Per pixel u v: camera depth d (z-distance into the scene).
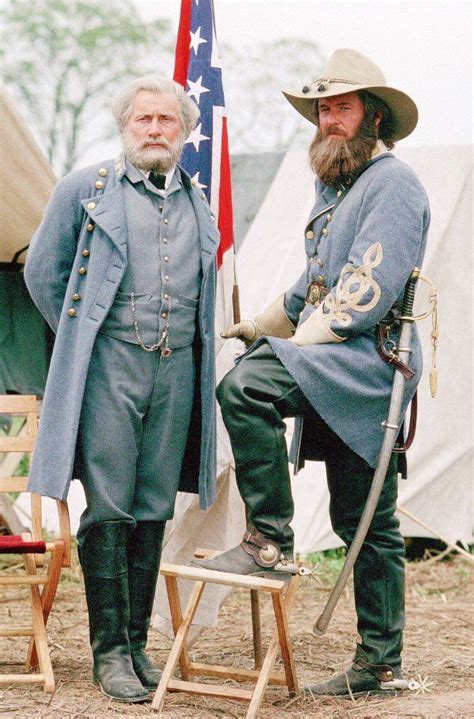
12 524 6.88
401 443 4.53
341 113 4.36
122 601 4.27
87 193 4.35
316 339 4.18
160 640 5.55
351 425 4.19
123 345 4.27
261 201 10.27
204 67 5.32
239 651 5.35
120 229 4.25
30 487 4.25
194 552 4.91
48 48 23.58
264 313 4.76
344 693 4.40
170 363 4.34
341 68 4.36
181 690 4.14
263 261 8.71
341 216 4.33
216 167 5.29
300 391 4.14
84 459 4.25
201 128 5.30
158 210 4.37
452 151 8.23
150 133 4.30
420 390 8.20
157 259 4.32
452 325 8.18
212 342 4.47
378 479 4.23
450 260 8.16
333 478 4.45
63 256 4.38
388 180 4.24
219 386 4.13
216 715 4.11
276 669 4.97
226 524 5.02
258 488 4.05
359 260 4.14
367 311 4.12
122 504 4.26
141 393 4.28
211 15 5.37
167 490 4.40
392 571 4.45
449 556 8.51
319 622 4.28
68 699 4.18
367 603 4.45
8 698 4.21
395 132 4.51
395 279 4.13
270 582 3.91
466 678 4.80
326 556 8.28
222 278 5.27
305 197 8.88
